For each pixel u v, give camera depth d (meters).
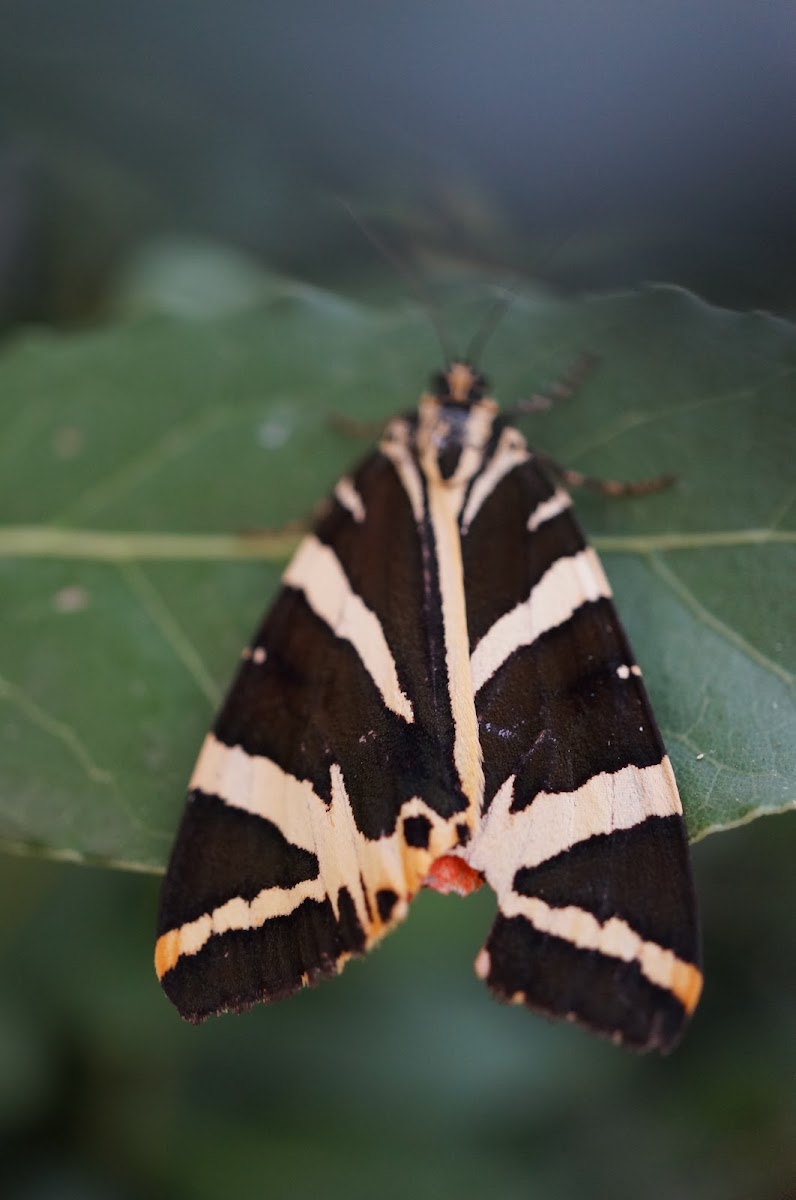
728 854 0.18
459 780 0.17
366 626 0.17
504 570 0.17
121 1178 0.18
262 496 0.18
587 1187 0.18
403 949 0.18
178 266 0.18
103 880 0.18
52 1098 0.18
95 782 0.17
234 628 0.18
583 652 0.17
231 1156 0.18
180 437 0.18
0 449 0.18
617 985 0.16
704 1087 0.18
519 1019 0.18
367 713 0.17
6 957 0.18
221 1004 0.17
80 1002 0.18
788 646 0.17
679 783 0.17
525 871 0.17
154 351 0.18
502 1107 0.18
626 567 0.17
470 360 0.18
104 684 0.17
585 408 0.17
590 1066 0.18
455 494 0.17
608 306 0.18
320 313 0.18
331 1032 0.18
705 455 0.17
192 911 0.17
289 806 0.17
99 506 0.18
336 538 0.17
